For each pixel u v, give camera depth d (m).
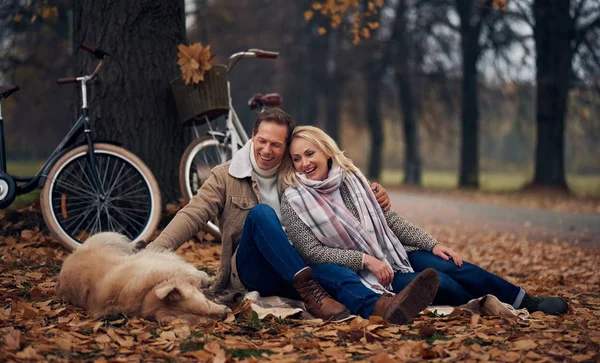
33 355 2.90
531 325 3.58
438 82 24.58
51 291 4.21
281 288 3.95
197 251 5.80
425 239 4.05
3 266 4.95
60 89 21.78
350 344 3.22
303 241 3.80
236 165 3.97
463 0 21.45
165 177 6.31
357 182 4.03
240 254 3.83
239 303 3.78
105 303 3.53
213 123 6.34
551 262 7.57
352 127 35.47
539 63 19.86
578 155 41.19
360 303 3.58
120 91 6.19
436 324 3.57
